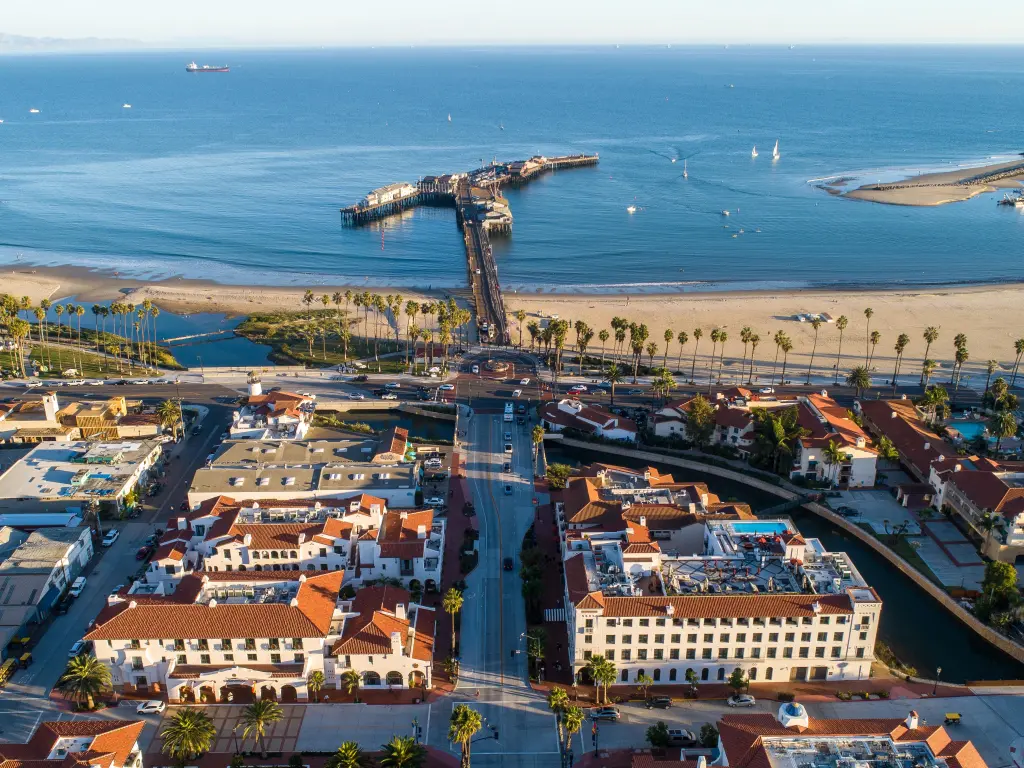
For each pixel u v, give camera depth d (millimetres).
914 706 122500
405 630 128625
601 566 137375
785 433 192125
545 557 158125
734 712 121625
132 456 187750
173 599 130875
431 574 147875
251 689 125500
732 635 125750
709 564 137875
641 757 103500
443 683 127750
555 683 128125
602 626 125125
